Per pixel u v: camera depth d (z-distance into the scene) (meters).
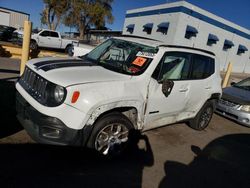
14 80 7.59
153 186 3.52
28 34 6.78
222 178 4.11
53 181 3.20
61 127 3.29
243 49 38.25
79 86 3.35
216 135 6.22
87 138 3.50
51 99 3.34
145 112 4.18
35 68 3.85
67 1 34.47
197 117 5.97
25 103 3.65
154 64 4.23
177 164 4.29
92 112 3.39
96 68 4.04
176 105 4.89
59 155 3.82
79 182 3.28
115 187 3.32
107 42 5.12
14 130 4.30
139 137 5.00
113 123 3.73
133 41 4.79
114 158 3.95
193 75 5.29
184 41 29.36
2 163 3.35
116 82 3.70
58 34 21.12
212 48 33.47
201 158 4.71
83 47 8.88
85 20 36.56
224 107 7.53
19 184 3.03
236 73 36.88
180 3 27.80
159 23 30.70
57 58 4.48
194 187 3.69
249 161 4.96
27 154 3.68
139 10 34.69
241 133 6.77
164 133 5.57
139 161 4.11
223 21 33.50
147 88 4.09
